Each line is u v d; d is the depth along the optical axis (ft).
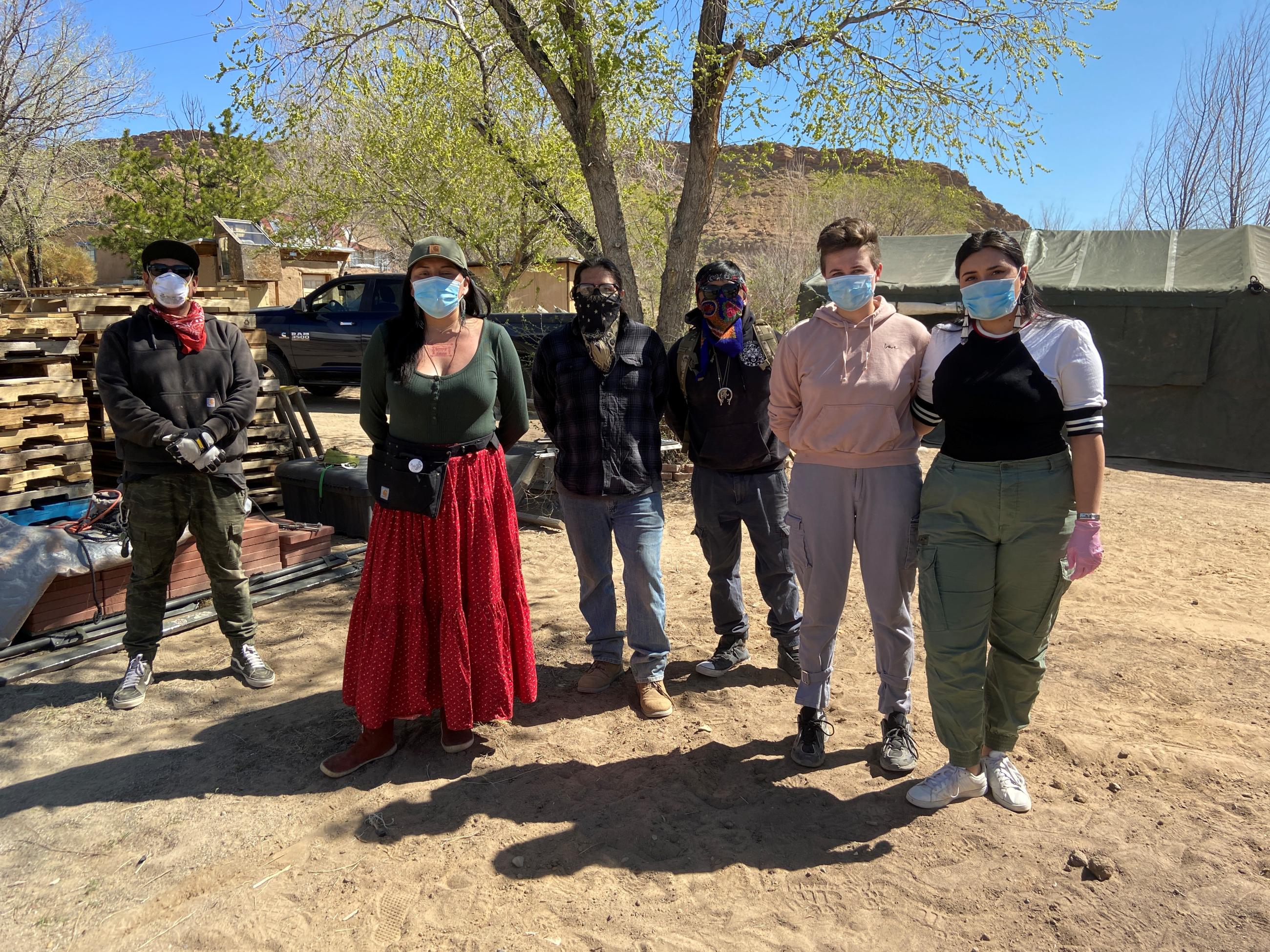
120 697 12.14
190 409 12.09
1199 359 30.89
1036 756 10.38
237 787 10.20
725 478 11.84
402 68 31.37
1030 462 8.40
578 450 11.54
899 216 80.23
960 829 8.98
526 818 9.48
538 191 32.07
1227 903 7.75
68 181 65.67
